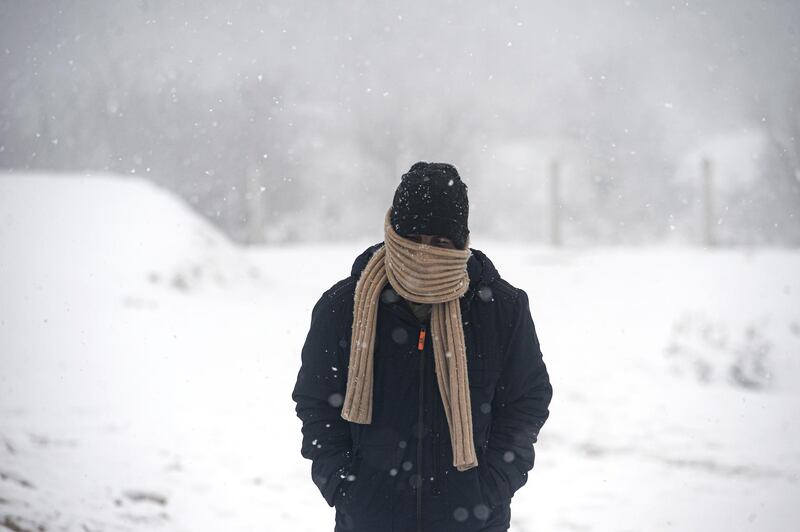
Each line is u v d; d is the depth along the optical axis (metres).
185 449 12.71
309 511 10.30
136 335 22.89
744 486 11.51
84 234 30.81
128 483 10.61
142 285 28.70
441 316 4.92
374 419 4.98
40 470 10.58
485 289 5.12
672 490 11.37
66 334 22.34
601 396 17.55
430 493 4.93
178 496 10.45
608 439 14.06
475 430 5.01
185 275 30.48
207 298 29.75
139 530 9.05
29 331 22.48
